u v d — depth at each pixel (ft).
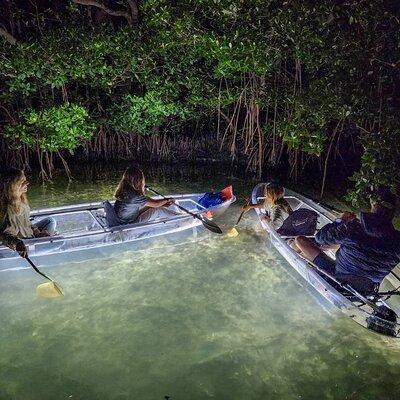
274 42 24.17
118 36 26.61
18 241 15.17
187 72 29.45
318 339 13.70
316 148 21.48
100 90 32.07
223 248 19.35
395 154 16.99
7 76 26.89
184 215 19.66
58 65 25.31
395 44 19.85
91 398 11.23
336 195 27.25
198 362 12.58
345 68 20.74
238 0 22.88
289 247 17.10
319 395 11.53
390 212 13.46
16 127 26.27
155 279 16.80
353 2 20.54
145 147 34.01
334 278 14.35
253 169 31.58
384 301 14.70
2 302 15.14
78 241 17.37
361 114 19.60
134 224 18.43
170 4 24.95
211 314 14.78
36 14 28.50
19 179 15.94
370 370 12.44
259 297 15.80
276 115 29.96
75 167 31.91
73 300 15.37
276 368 12.44
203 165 33.30
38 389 11.48
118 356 12.73
